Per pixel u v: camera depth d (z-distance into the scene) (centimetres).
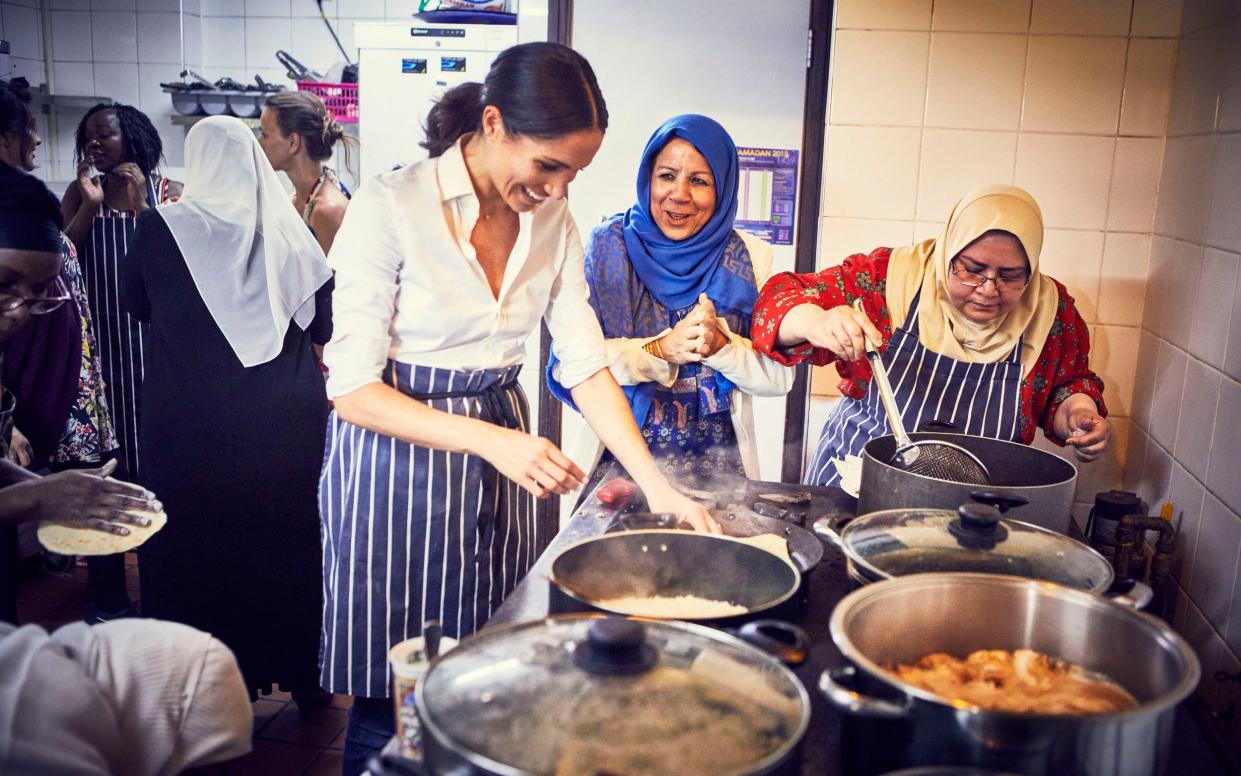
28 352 232
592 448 211
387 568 163
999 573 106
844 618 90
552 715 72
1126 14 228
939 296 198
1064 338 199
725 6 281
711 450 213
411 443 153
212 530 220
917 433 158
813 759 91
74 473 139
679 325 196
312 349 220
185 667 88
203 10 466
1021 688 90
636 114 290
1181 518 196
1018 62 233
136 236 214
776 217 291
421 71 338
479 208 157
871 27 236
